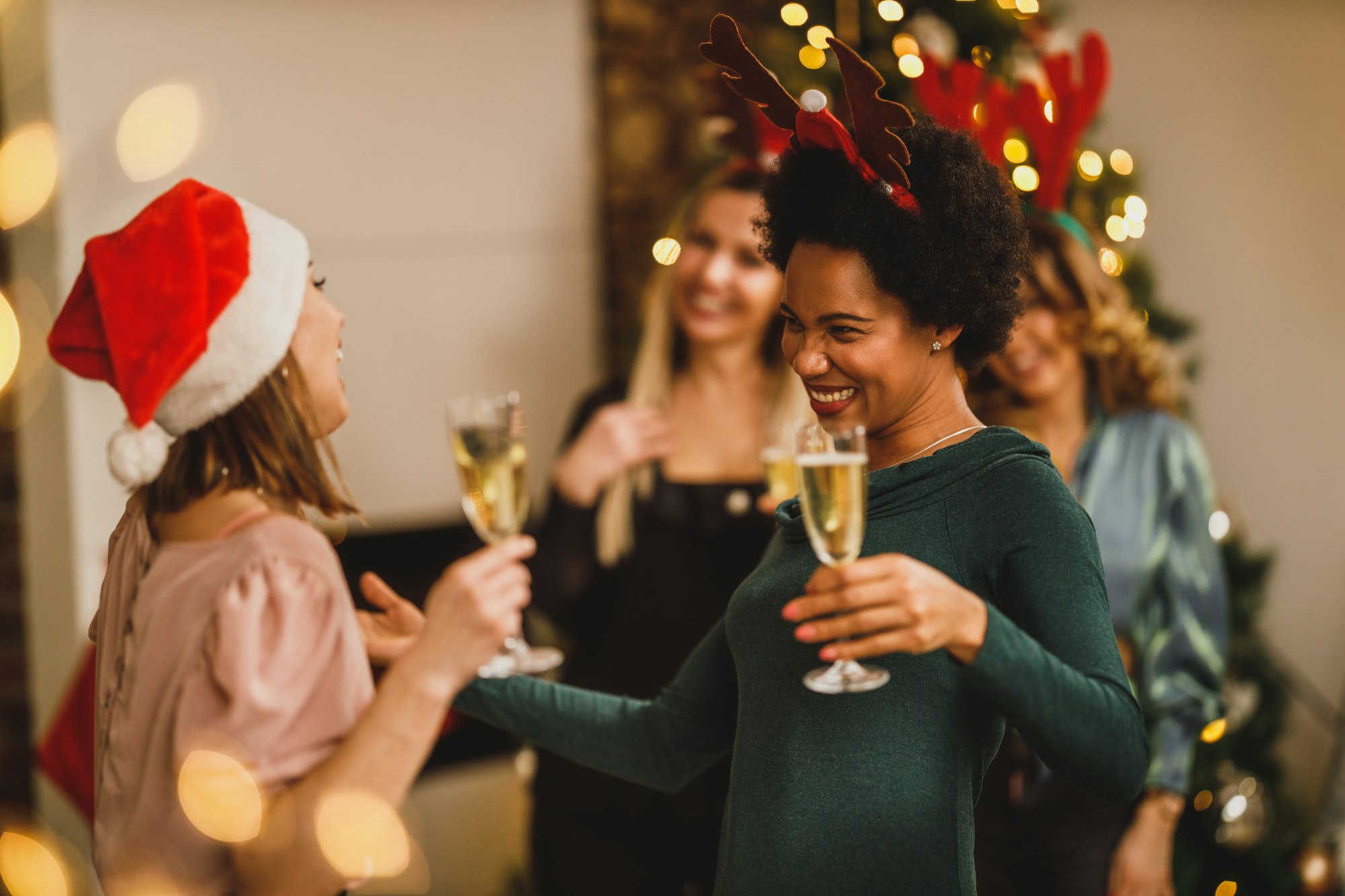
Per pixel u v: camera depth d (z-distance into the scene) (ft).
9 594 8.79
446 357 9.95
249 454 3.65
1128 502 6.75
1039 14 8.46
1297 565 10.89
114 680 3.73
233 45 8.85
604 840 6.65
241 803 3.32
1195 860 8.29
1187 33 11.22
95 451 8.40
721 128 7.43
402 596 9.31
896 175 3.46
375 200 9.55
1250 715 9.30
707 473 7.18
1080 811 6.35
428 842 9.95
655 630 6.84
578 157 10.48
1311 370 10.69
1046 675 3.01
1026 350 6.69
